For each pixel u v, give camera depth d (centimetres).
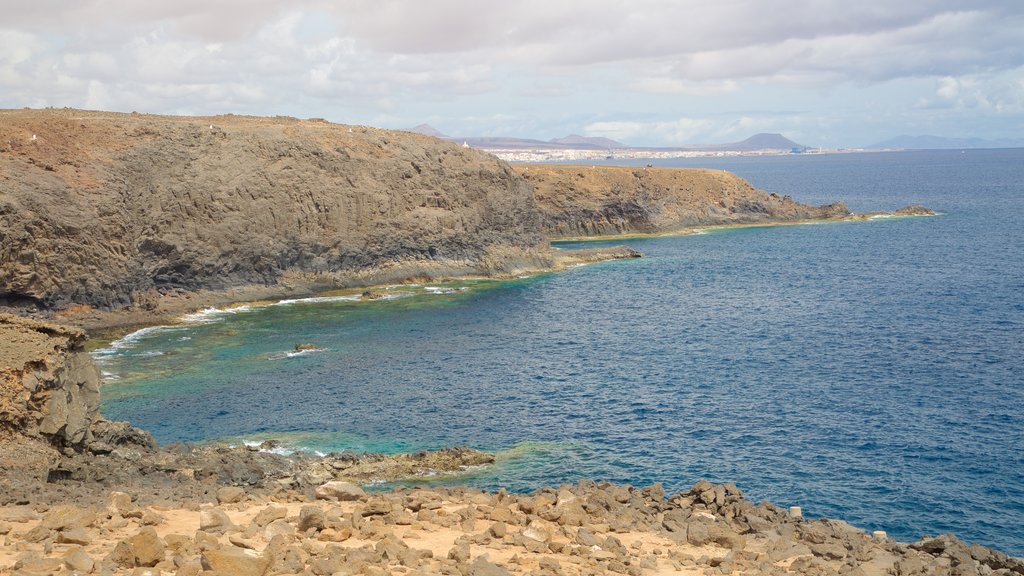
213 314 8800
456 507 2439
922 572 2103
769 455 4406
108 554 1655
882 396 5459
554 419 5097
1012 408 5119
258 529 1983
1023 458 4284
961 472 4125
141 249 8694
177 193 9162
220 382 6031
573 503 2391
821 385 5762
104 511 2162
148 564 1598
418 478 4072
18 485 2784
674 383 5906
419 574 1655
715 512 2673
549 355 6862
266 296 9562
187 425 5038
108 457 3762
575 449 4531
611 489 2845
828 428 4828
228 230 9400
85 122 9562
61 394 3606
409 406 5409
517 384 5941
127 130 9606
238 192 9650
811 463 4281
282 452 4472
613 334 7688
